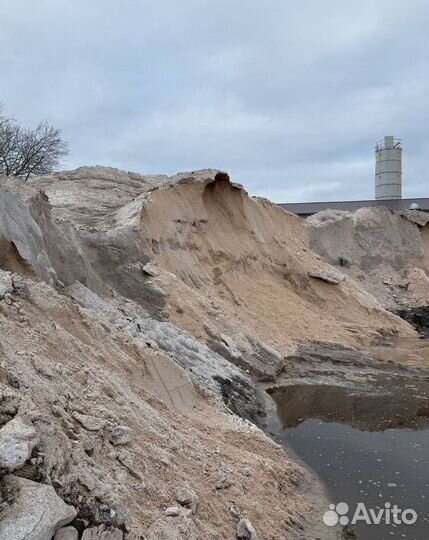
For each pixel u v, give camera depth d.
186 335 10.69
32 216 9.16
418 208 34.94
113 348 6.54
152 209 15.18
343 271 25.91
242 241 18.52
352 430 8.57
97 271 11.96
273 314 16.00
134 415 4.99
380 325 18.80
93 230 13.02
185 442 5.43
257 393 10.10
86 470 3.42
